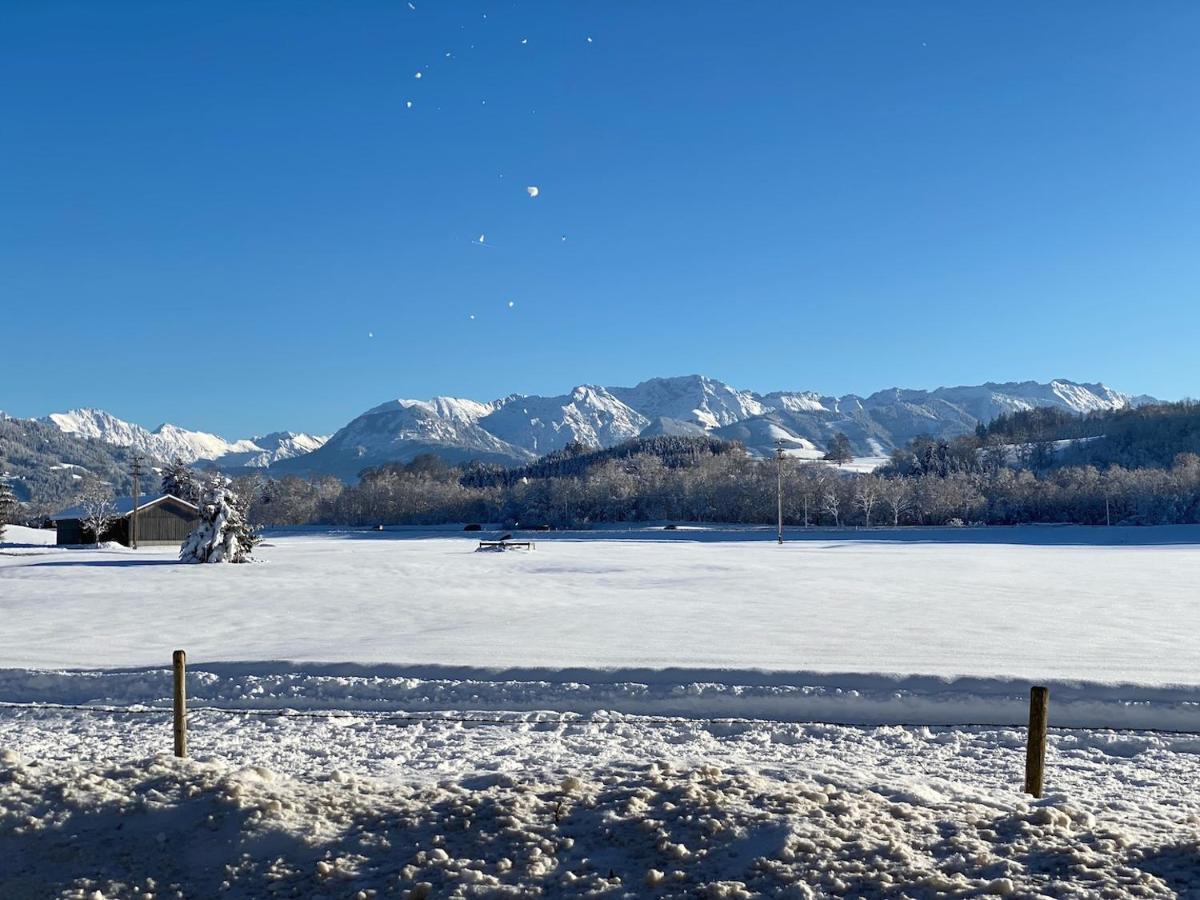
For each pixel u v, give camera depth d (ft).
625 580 126.72
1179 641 61.00
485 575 139.23
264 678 50.06
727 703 45.06
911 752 38.22
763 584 116.88
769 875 19.27
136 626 74.43
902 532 383.24
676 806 22.54
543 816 22.45
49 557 208.44
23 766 25.73
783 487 501.15
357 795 24.27
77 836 22.02
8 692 50.21
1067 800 25.11
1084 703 42.80
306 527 552.41
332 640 64.03
